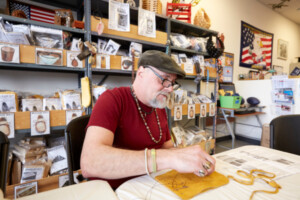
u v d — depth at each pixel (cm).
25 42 118
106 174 52
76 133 84
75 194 46
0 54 108
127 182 56
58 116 130
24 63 117
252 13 368
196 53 229
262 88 299
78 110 137
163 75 69
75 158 82
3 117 110
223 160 76
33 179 124
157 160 54
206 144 230
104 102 69
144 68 73
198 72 216
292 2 384
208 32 244
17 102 119
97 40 173
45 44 127
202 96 243
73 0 160
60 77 174
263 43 400
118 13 153
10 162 124
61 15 140
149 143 81
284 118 109
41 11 154
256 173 64
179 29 230
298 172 66
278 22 441
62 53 130
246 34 357
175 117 195
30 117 119
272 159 78
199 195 49
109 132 62
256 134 314
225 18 316
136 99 79
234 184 56
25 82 157
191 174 61
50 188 128
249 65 371
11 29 117
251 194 50
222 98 260
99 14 177
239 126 343
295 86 255
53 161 134
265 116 296
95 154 53
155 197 48
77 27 144
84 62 140
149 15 173
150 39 176
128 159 53
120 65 158
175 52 229
